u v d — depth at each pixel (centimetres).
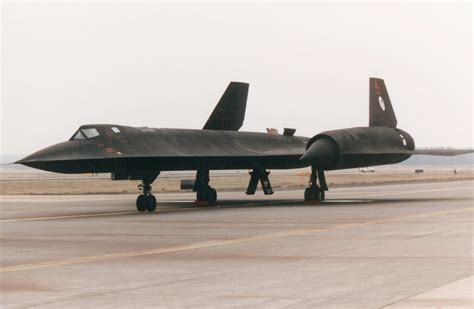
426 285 1830
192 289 1811
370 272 2033
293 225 3503
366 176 17288
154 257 2395
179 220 3906
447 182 11338
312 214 4234
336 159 5262
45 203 5806
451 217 3897
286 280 1919
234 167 5472
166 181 14000
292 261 2258
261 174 5575
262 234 3091
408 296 1694
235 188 9150
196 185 5522
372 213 4253
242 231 3238
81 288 1841
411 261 2231
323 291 1764
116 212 4625
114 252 2539
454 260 2245
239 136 5678
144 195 4712
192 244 2753
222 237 2991
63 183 12538
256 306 1609
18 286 1875
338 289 1789
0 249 2647
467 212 4281
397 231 3142
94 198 6712
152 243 2805
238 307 1603
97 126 4688
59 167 4419
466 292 1734
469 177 14862
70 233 3228
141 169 4681
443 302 1622
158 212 4597
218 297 1709
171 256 2414
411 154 5562
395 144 5622
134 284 1889
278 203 5572
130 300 1688
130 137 4738
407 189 8312
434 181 11962
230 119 5816
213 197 5581
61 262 2298
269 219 3900
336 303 1630
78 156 4438
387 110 5881
